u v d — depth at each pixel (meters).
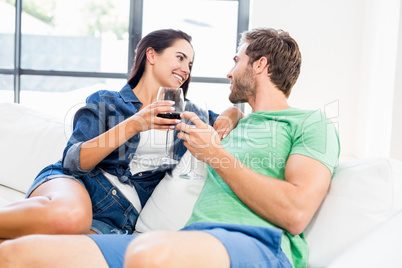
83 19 4.64
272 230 1.19
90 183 1.73
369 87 3.73
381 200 1.34
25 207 1.42
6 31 4.59
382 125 3.36
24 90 4.65
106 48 4.65
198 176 1.68
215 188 1.47
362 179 1.39
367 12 3.91
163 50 2.04
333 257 1.35
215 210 1.38
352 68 4.06
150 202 1.76
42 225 1.41
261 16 4.07
